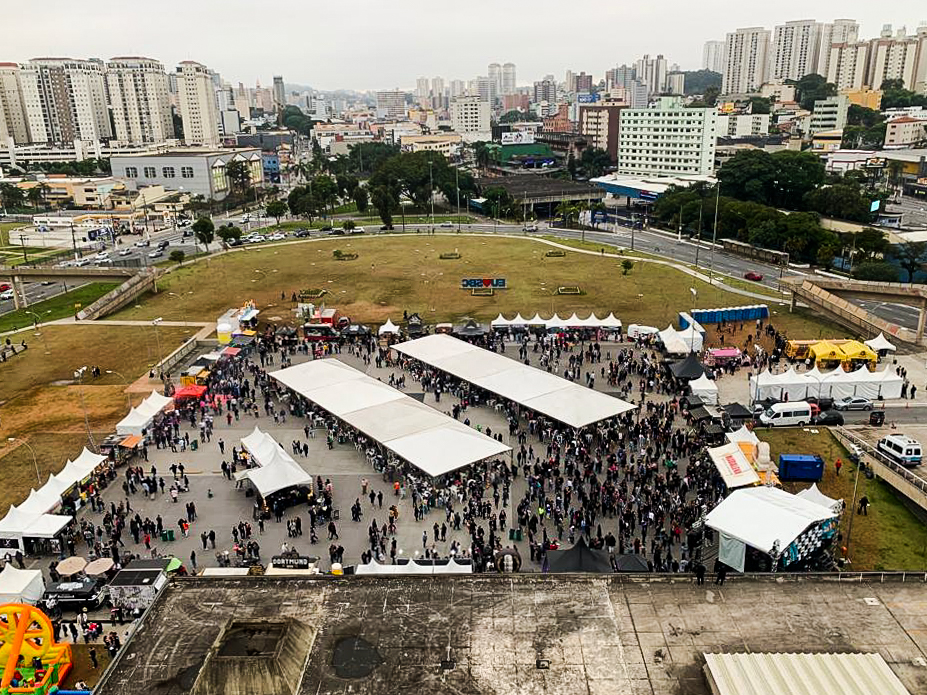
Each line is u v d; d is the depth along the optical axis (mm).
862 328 99062
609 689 28812
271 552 52656
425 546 52750
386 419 68750
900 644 31109
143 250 178250
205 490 62000
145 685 29562
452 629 32312
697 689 28781
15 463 68000
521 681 29250
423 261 151375
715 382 83250
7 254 179500
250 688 28312
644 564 45344
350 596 34750
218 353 94125
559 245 167250
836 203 175375
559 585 35344
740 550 44875
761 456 60688
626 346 97812
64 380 89812
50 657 39938
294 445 68688
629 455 65375
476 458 60875
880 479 61188
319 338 101625
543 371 80188
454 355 86562
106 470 64500
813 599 34156
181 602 34625
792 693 27266
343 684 29094
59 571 48406
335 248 168375
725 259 151375
